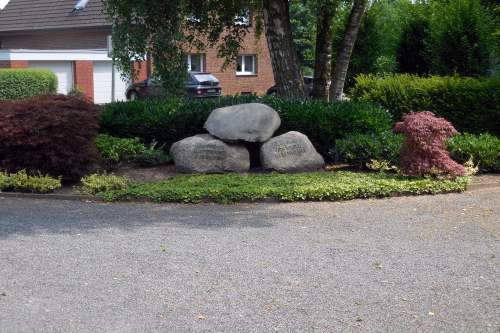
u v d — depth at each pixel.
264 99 13.63
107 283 6.25
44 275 6.45
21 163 11.24
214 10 16.69
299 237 7.92
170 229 8.29
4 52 28.70
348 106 13.22
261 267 6.73
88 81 31.23
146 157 12.55
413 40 20.80
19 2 37.94
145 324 5.35
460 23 16.95
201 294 5.98
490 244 7.68
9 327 5.27
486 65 17.00
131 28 14.93
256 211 9.38
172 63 15.15
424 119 11.09
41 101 11.38
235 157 12.02
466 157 12.30
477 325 5.39
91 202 10.09
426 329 5.31
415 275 6.54
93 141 12.05
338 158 12.57
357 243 7.67
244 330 5.25
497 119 14.41
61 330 5.23
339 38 20.97
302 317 5.50
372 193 10.21
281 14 14.96
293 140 12.08
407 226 8.50
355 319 5.47
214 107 13.54
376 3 23.52
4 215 9.15
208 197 9.94
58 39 35.22
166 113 13.46
